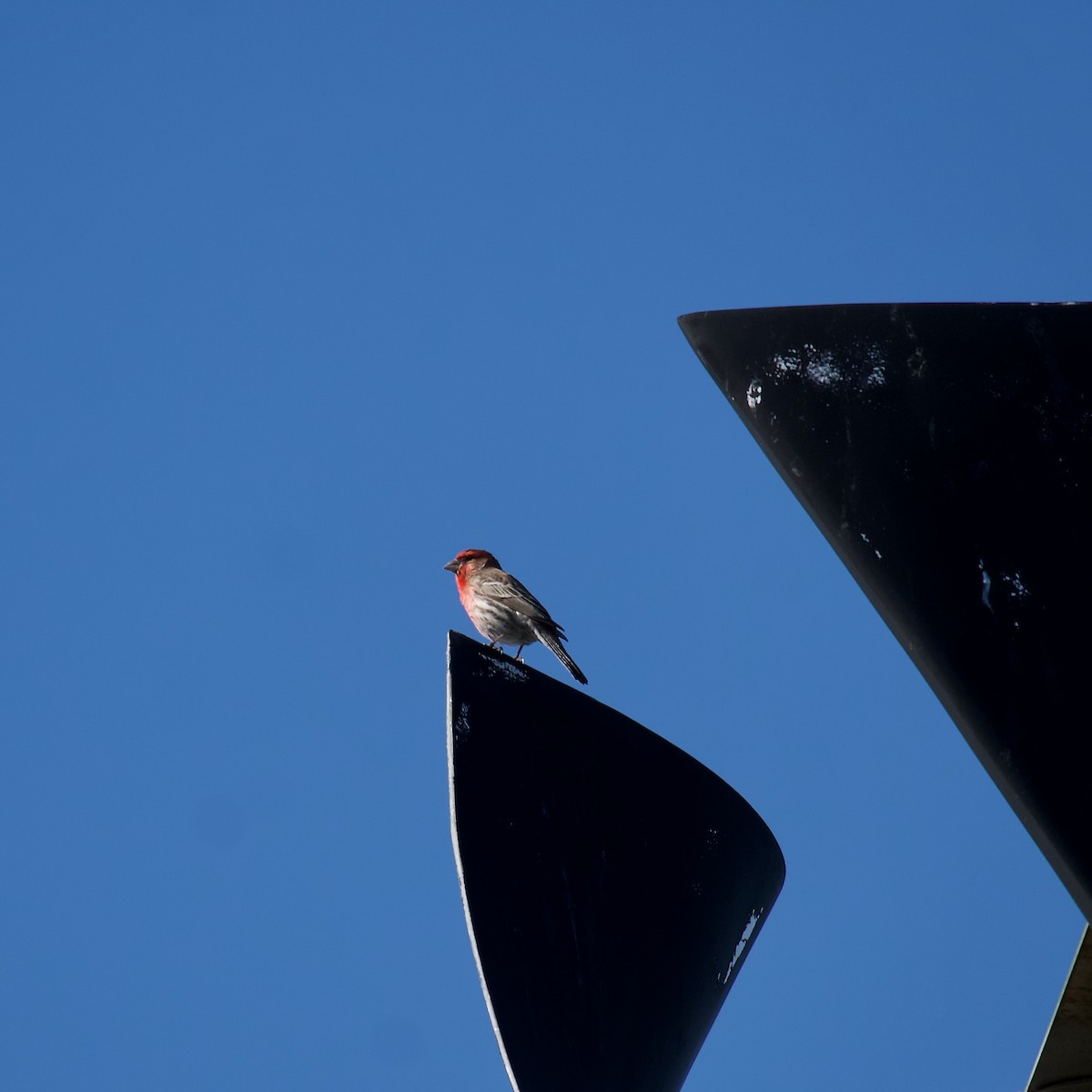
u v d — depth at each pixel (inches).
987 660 382.0
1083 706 372.8
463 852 451.5
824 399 398.6
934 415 388.2
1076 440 378.6
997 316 389.1
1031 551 377.7
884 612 403.2
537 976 450.9
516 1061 439.8
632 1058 458.6
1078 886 383.9
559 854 466.0
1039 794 381.1
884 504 391.5
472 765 461.7
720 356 417.1
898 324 394.0
